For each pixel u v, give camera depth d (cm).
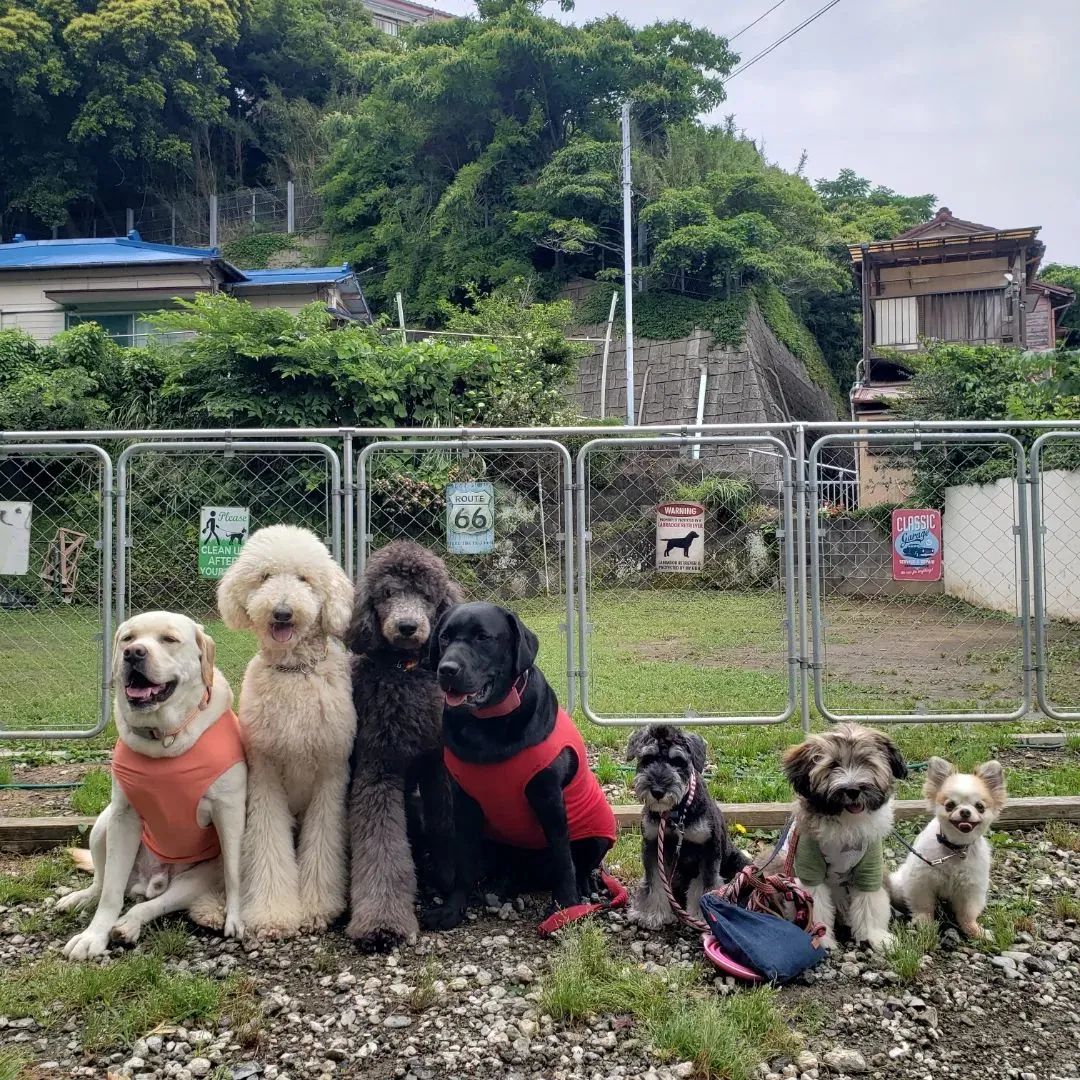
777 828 346
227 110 2770
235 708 405
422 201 2189
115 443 641
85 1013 235
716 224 1823
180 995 237
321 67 3025
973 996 247
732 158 2125
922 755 410
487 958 264
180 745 267
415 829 308
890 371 1606
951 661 620
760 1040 223
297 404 880
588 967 253
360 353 899
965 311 1573
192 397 902
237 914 274
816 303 2289
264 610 276
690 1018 225
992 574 805
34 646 611
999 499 801
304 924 276
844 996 247
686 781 271
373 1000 243
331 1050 219
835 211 2591
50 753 421
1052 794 364
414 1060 216
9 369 946
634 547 666
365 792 286
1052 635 698
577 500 421
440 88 2059
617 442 417
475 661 262
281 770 287
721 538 702
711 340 1731
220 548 419
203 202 2658
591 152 1892
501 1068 214
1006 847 329
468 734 274
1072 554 754
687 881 285
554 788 277
